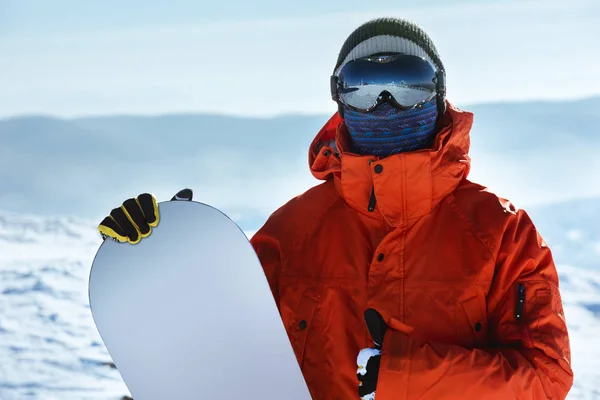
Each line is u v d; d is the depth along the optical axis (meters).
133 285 2.49
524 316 2.38
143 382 2.47
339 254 2.56
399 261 2.49
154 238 2.50
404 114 2.53
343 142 2.61
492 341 2.42
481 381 2.24
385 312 2.45
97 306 2.48
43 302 6.97
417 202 2.49
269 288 2.47
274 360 2.45
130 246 2.50
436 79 2.54
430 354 2.25
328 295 2.52
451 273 2.44
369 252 2.55
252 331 2.46
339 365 2.47
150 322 2.48
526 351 2.33
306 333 2.53
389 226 2.54
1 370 5.64
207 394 2.47
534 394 2.29
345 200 2.61
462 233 2.47
